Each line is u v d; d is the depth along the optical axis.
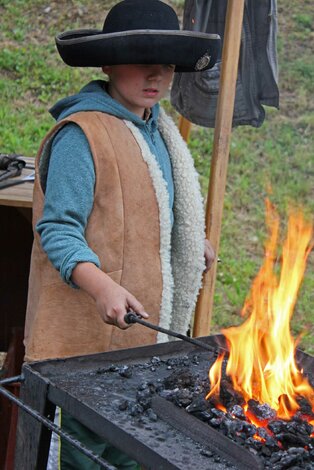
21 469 2.12
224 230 6.08
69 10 8.14
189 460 1.73
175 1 8.31
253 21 3.43
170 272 2.48
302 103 7.65
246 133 7.20
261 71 3.50
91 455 1.79
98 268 2.24
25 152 6.52
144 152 2.43
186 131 3.69
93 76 7.51
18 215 3.65
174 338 2.65
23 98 7.18
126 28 2.40
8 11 8.07
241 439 1.79
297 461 1.72
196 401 1.89
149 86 2.41
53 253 2.27
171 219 2.53
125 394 2.04
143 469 1.78
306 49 8.20
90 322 2.41
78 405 1.93
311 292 5.57
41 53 7.64
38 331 2.40
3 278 3.72
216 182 2.93
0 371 3.51
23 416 2.10
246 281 5.54
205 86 3.48
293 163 6.98
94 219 2.38
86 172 2.33
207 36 2.39
